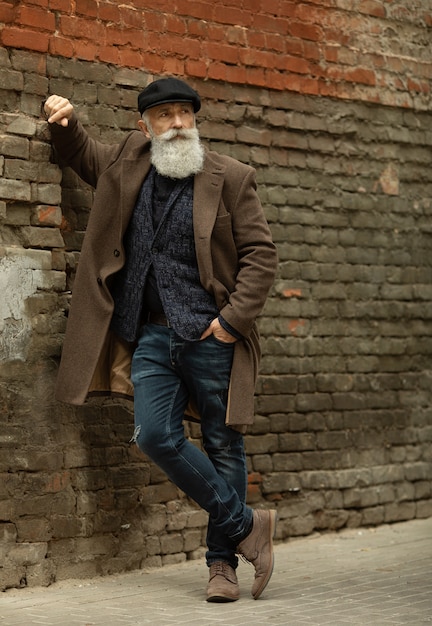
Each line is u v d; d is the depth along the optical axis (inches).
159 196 186.1
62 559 199.3
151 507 215.3
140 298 184.9
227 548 186.7
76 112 207.6
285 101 243.1
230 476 188.7
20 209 197.2
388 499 259.6
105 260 188.9
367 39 258.1
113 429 209.0
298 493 243.6
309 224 247.8
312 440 246.7
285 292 243.1
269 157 241.1
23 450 194.2
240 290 183.0
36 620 167.9
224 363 184.7
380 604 177.3
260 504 237.1
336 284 252.2
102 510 206.5
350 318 254.7
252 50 236.7
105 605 179.9
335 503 249.6
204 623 164.6
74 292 189.3
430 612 170.6
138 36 217.6
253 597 184.2
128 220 186.5
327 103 250.5
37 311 197.3
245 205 186.7
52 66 203.8
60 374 188.2
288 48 243.3
